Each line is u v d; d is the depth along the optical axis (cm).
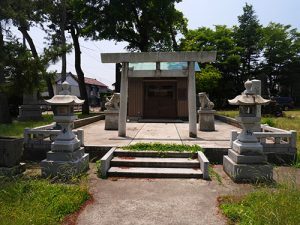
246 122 689
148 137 1070
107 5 2411
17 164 657
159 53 1075
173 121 1745
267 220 407
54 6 1750
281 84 4388
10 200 468
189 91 1091
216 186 639
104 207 516
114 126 1339
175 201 547
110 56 1088
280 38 4122
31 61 778
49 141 877
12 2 1052
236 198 538
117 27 2588
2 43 790
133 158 798
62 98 708
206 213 491
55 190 541
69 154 685
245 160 675
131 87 1870
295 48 4106
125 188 626
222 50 3934
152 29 2658
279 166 816
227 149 838
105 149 859
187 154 806
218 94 4100
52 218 436
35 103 1958
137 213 491
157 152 809
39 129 923
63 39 1973
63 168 668
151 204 532
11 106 2475
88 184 638
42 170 675
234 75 4172
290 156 836
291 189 510
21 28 1326
